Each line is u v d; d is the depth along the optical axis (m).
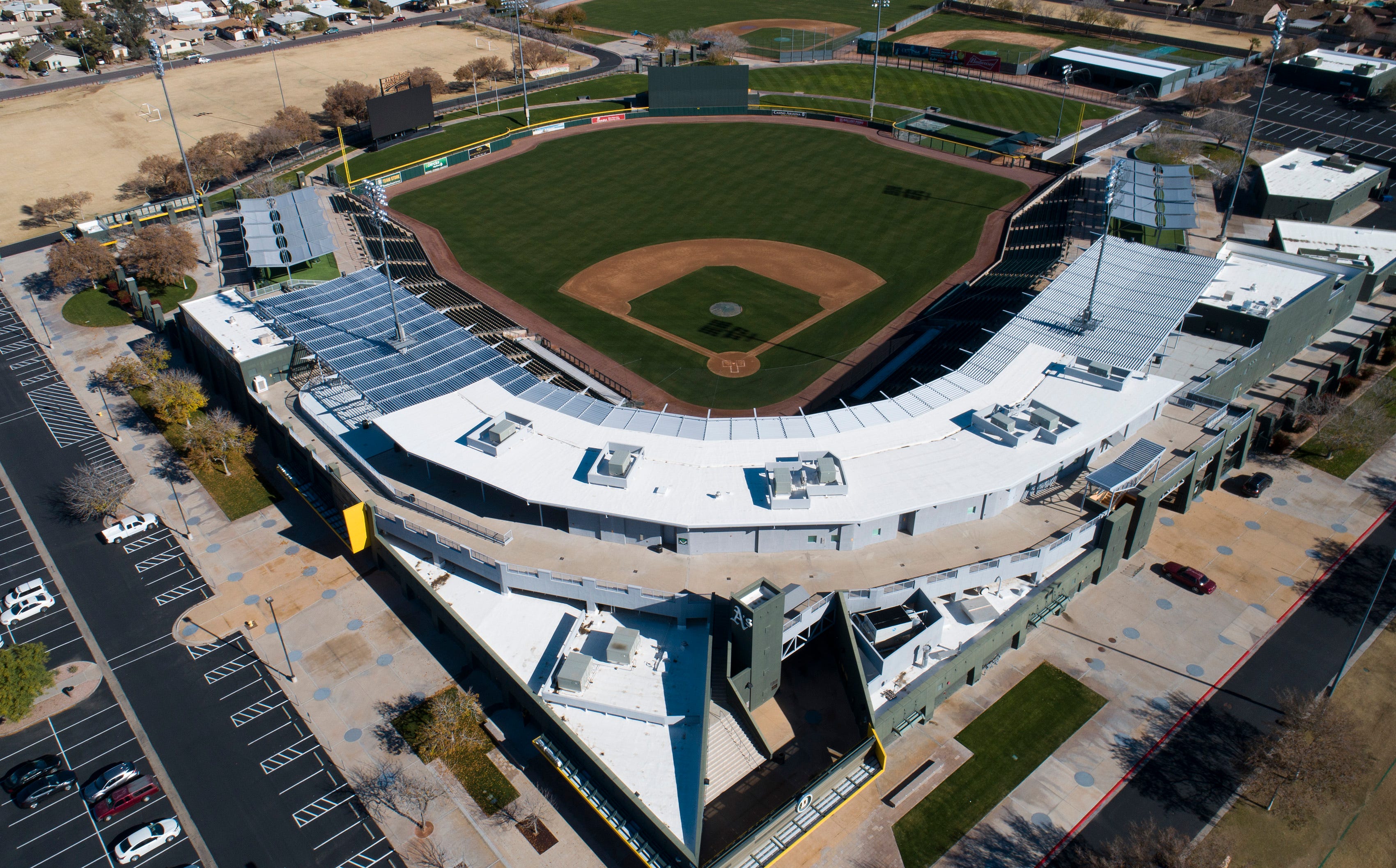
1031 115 165.88
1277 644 66.25
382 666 65.88
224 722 62.34
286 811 56.81
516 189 143.88
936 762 58.75
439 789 57.78
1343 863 53.03
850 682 60.16
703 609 61.12
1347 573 72.00
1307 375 92.75
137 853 54.44
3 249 126.88
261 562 75.31
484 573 66.12
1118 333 82.25
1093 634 67.38
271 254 108.44
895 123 163.12
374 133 152.88
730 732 58.12
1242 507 78.88
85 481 78.75
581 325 106.00
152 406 94.69
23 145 161.38
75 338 107.31
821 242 125.06
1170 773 57.81
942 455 68.31
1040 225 122.88
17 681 61.84
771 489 64.12
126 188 144.38
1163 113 164.50
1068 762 58.62
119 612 71.12
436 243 126.44
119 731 62.00
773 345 101.69
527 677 60.72
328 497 78.88
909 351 96.38
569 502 63.97
